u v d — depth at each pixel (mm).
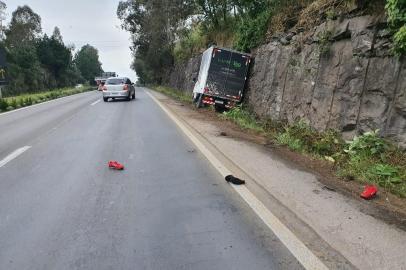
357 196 6582
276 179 7398
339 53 10984
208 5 32938
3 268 4363
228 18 32812
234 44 23906
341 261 4352
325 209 5793
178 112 20141
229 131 13633
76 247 4824
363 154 8461
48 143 11781
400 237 4832
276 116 15508
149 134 13211
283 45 15883
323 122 11352
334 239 4812
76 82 115812
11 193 6938
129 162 9180
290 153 10219
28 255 4645
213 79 20641
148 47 62562
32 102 29719
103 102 29359
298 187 6891
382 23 9109
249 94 20156
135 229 5336
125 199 6555
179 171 8305
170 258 4520
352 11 10508
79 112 21375
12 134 13797
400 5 8008
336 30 11172
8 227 5465
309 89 12648
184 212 5938
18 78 66812
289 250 4652
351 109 9961
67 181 7645
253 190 6957
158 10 51438
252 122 16281
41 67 84062
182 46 48656
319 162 9148
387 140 8500
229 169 8414
